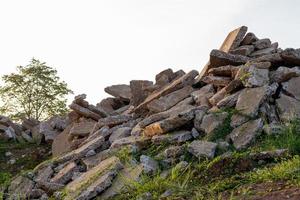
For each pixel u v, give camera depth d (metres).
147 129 10.30
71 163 10.49
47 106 26.31
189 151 8.82
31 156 13.85
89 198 8.34
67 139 13.40
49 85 26.45
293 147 8.12
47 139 14.59
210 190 7.07
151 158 9.00
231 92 10.48
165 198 7.35
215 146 8.73
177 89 12.21
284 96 10.05
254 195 6.43
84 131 12.95
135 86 13.98
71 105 13.73
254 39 12.94
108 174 8.71
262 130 9.04
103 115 13.63
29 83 26.19
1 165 13.48
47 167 10.73
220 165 7.94
